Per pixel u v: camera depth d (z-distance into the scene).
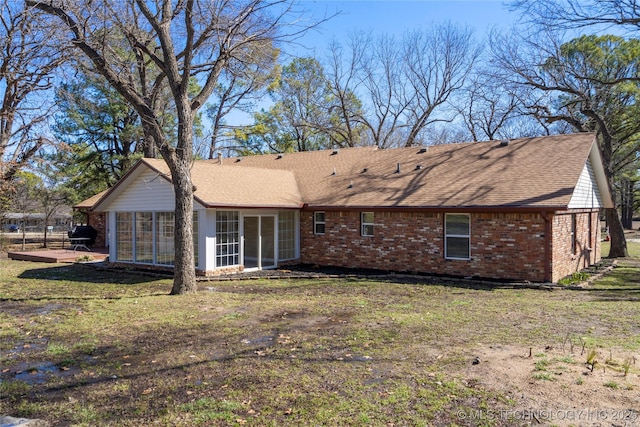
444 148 20.00
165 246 17.12
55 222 49.31
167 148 12.30
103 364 6.55
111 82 12.17
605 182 19.12
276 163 24.52
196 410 4.88
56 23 13.01
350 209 17.44
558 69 22.27
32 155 19.03
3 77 15.99
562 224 14.80
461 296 11.66
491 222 14.72
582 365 5.83
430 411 4.67
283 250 18.62
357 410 4.75
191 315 9.55
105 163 33.12
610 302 10.57
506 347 6.76
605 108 26.42
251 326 8.57
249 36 13.29
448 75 36.56
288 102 40.41
